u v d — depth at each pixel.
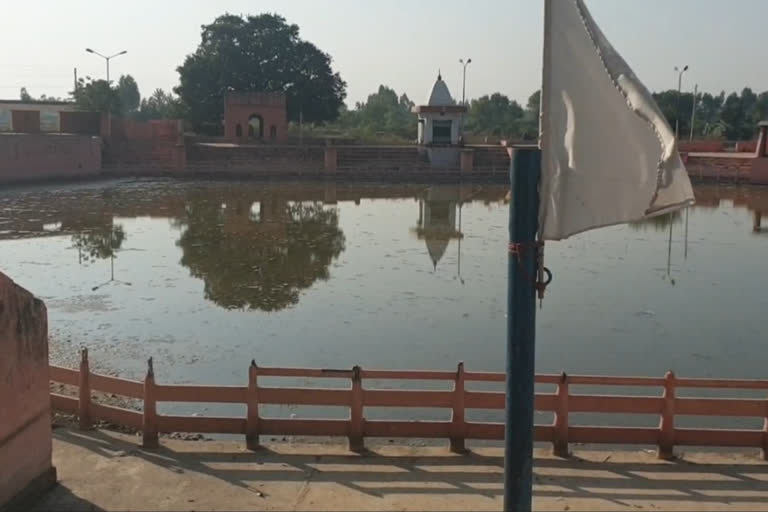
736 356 12.09
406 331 13.33
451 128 51.97
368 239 24.33
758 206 35.59
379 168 50.00
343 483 6.05
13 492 5.38
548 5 3.96
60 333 13.05
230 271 18.69
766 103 111.00
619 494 5.88
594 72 3.95
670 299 16.03
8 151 38.66
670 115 68.19
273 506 5.61
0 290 5.17
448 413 9.41
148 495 5.79
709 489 6.02
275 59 64.94
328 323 13.84
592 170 3.99
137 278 17.70
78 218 28.62
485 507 5.61
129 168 48.06
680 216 31.53
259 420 6.84
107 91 58.34
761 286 17.45
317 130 83.62
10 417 5.32
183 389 6.81
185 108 64.81
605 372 11.23
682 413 6.74
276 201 36.31
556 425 6.78
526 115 99.69
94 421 7.56
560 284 17.48
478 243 23.73
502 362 11.60
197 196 37.88
